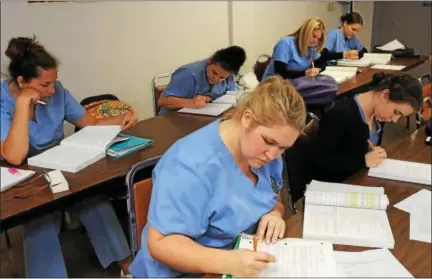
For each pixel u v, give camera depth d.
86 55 3.00
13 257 2.19
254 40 4.38
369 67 3.83
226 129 1.09
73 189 1.50
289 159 1.63
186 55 3.74
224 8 3.98
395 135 3.62
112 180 1.61
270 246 1.08
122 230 2.02
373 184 1.51
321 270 0.99
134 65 3.34
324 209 1.29
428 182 1.50
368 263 1.04
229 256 0.96
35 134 1.92
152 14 3.37
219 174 1.06
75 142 1.87
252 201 1.14
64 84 2.91
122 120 2.22
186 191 1.00
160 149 1.89
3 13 2.49
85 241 2.39
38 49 1.82
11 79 1.86
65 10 2.81
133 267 1.22
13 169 1.64
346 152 1.78
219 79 2.63
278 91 0.96
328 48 4.09
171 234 0.99
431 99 2.61
